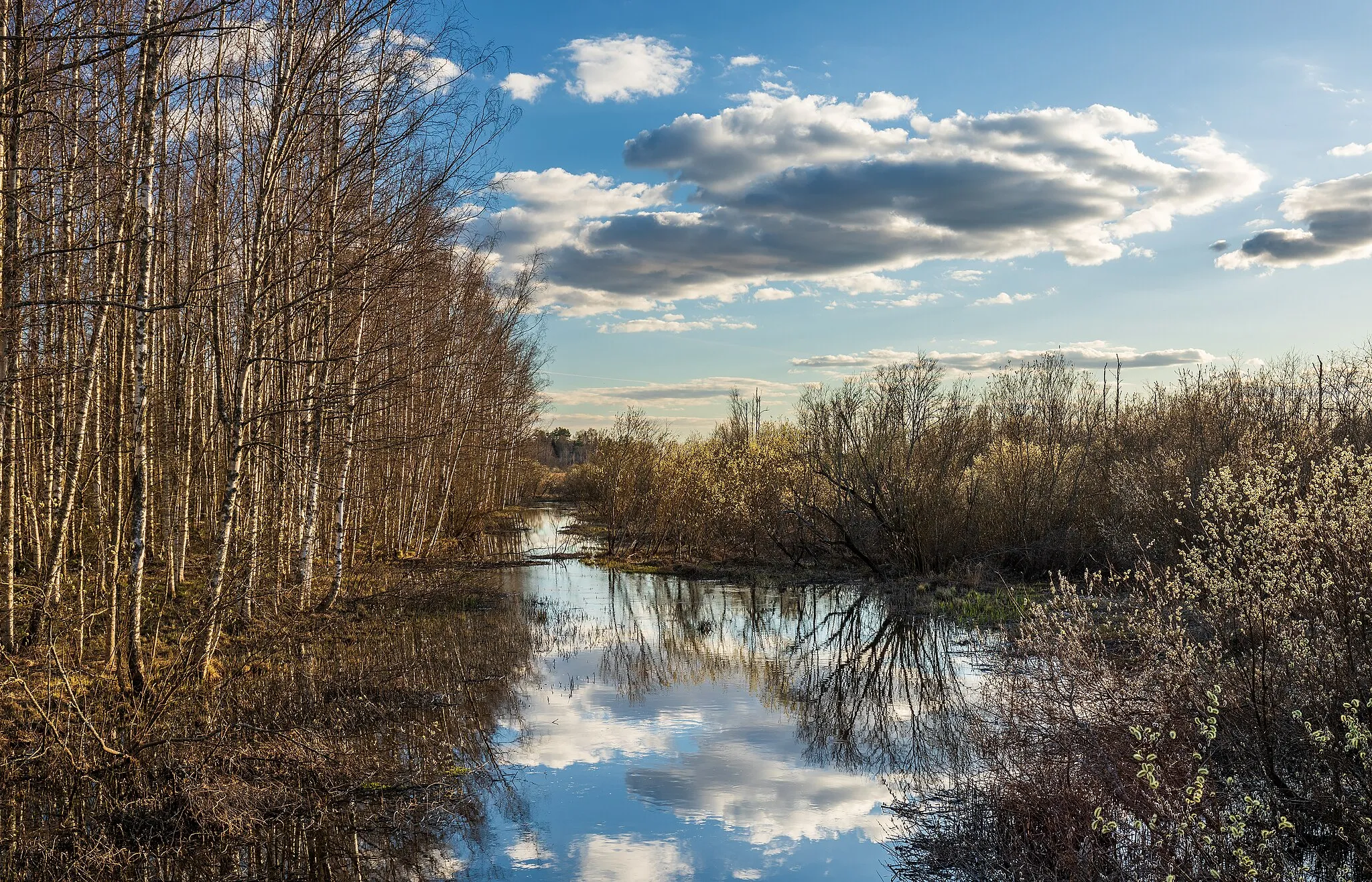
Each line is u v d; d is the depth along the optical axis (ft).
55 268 39.45
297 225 39.81
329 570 70.74
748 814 26.50
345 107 44.57
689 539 92.84
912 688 40.60
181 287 50.52
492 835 25.12
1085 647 27.78
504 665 45.44
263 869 22.94
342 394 43.70
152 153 32.27
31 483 42.16
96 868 22.03
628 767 30.78
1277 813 18.56
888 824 24.94
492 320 97.81
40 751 26.09
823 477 81.61
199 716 30.55
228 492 35.32
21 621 34.76
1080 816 20.62
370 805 26.86
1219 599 23.67
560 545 104.63
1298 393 64.44
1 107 28.04
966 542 73.46
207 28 23.20
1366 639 19.74
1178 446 63.26
